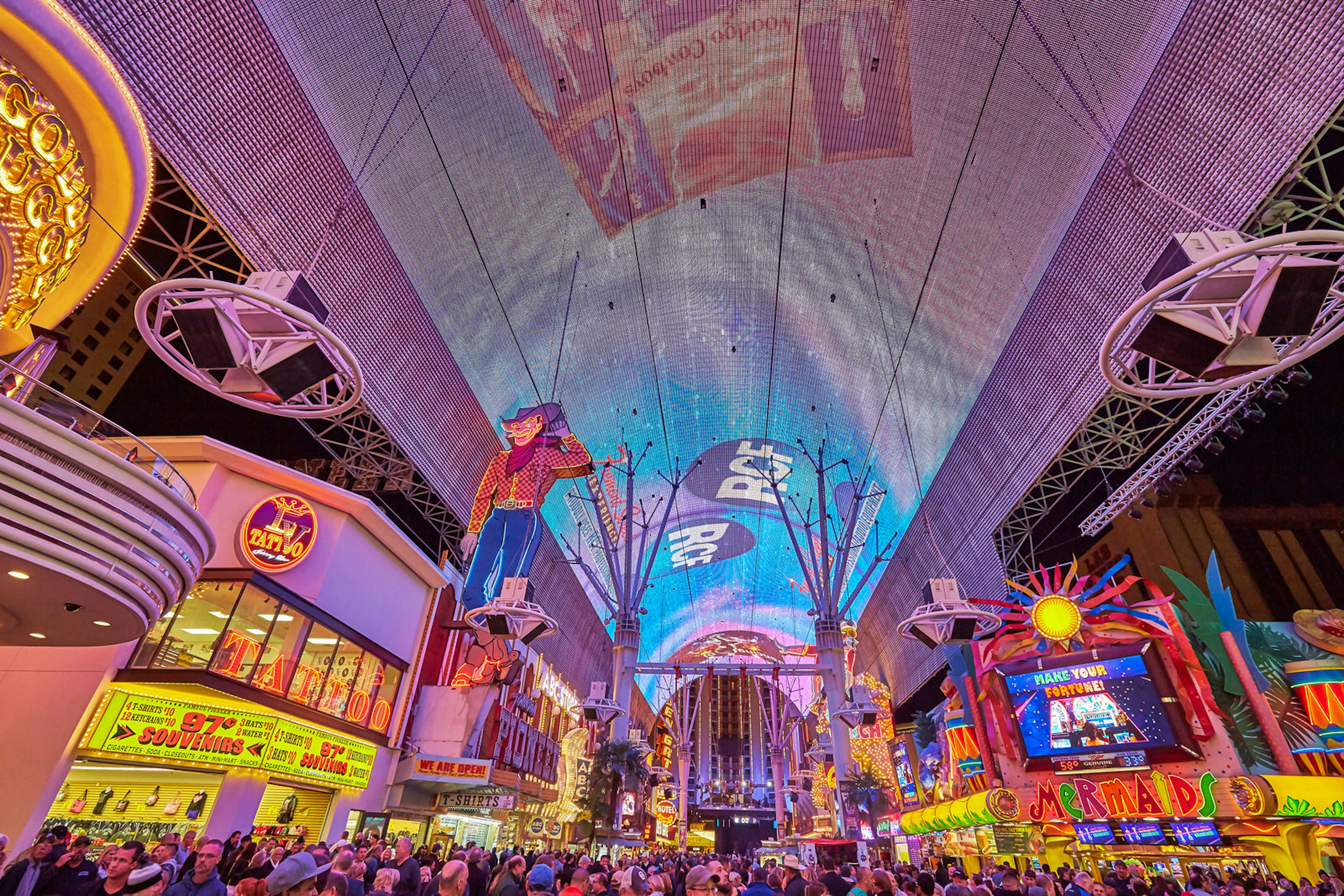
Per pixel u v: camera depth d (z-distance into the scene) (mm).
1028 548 31688
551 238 32688
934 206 27328
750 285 41125
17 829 13844
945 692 24797
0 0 9578
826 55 27641
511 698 30594
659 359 45906
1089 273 21031
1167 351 9523
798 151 31859
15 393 10789
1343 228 15289
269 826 18766
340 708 21656
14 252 11344
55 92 10812
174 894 5566
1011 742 19938
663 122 31922
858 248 32844
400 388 26516
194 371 10523
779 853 44375
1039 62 20781
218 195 17047
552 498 41844
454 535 32906
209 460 19578
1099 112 19062
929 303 29750
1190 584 19406
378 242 23109
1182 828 17016
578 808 42406
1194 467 21734
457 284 28000
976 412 28703
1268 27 14648
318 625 20672
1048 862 19578
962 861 25516
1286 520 31281
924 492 36094
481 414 32562
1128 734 17969
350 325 23016
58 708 15227
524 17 25438
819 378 43438
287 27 17922
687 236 38656
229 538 19031
